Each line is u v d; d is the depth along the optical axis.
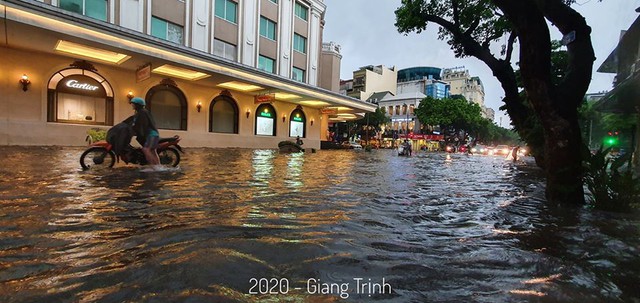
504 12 5.05
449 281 2.12
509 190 6.88
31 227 2.98
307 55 30.08
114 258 2.29
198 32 20.94
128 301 1.69
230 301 1.71
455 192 6.36
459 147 50.06
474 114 53.56
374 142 56.19
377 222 3.67
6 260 2.24
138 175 6.56
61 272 2.05
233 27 23.16
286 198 4.82
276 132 27.05
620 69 18.16
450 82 85.81
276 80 21.86
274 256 2.40
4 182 5.20
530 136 8.24
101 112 16.72
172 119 20.14
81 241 2.64
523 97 11.19
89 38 13.00
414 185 7.20
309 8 30.05
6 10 10.84
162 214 3.59
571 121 5.12
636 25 14.48
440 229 3.51
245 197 4.74
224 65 18.45
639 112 15.98
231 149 20.59
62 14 12.16
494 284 2.08
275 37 26.72
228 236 2.84
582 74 5.09
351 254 2.54
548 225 3.77
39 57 14.62
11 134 13.88
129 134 7.22
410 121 63.88
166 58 15.77
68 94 15.67
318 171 9.23
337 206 4.43
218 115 22.86
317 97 25.53
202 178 6.52
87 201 4.07
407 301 1.84
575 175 5.18
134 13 17.81
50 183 5.24
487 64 8.97
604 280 2.20
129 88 17.61
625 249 2.90
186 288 1.84
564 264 2.45
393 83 75.25
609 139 24.53
